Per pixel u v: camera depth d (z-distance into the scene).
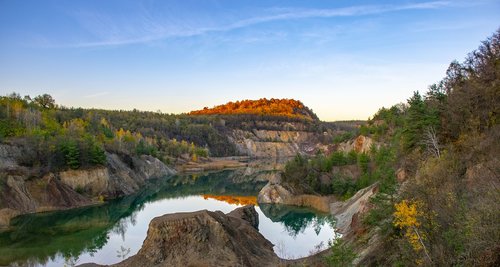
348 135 146.75
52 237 60.91
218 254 41.34
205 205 92.81
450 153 37.12
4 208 76.38
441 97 51.78
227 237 43.16
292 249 51.38
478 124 39.62
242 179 153.25
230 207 89.25
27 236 61.62
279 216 77.81
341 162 104.38
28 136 102.50
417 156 47.81
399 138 67.38
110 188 107.62
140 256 42.31
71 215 80.19
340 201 85.25
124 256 49.97
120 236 61.62
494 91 40.91
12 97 167.88
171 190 123.44
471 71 51.97
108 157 126.75
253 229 53.50
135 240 59.06
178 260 40.81
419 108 52.19
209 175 168.75
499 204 17.94
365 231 40.16
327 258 28.27
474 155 33.28
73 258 49.09
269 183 99.19
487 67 46.53
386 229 29.91
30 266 45.97
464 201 21.83
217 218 46.03
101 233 63.75
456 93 47.72
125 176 123.31
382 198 34.75
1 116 121.94
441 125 47.88
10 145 93.88
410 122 53.72
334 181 93.31
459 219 19.83
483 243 16.88
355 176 96.56
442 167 34.12
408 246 21.77
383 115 133.00
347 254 27.55
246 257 42.50
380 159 83.31
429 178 32.84
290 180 97.75
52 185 89.56
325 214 79.31
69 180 96.62
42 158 96.00
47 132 119.12
